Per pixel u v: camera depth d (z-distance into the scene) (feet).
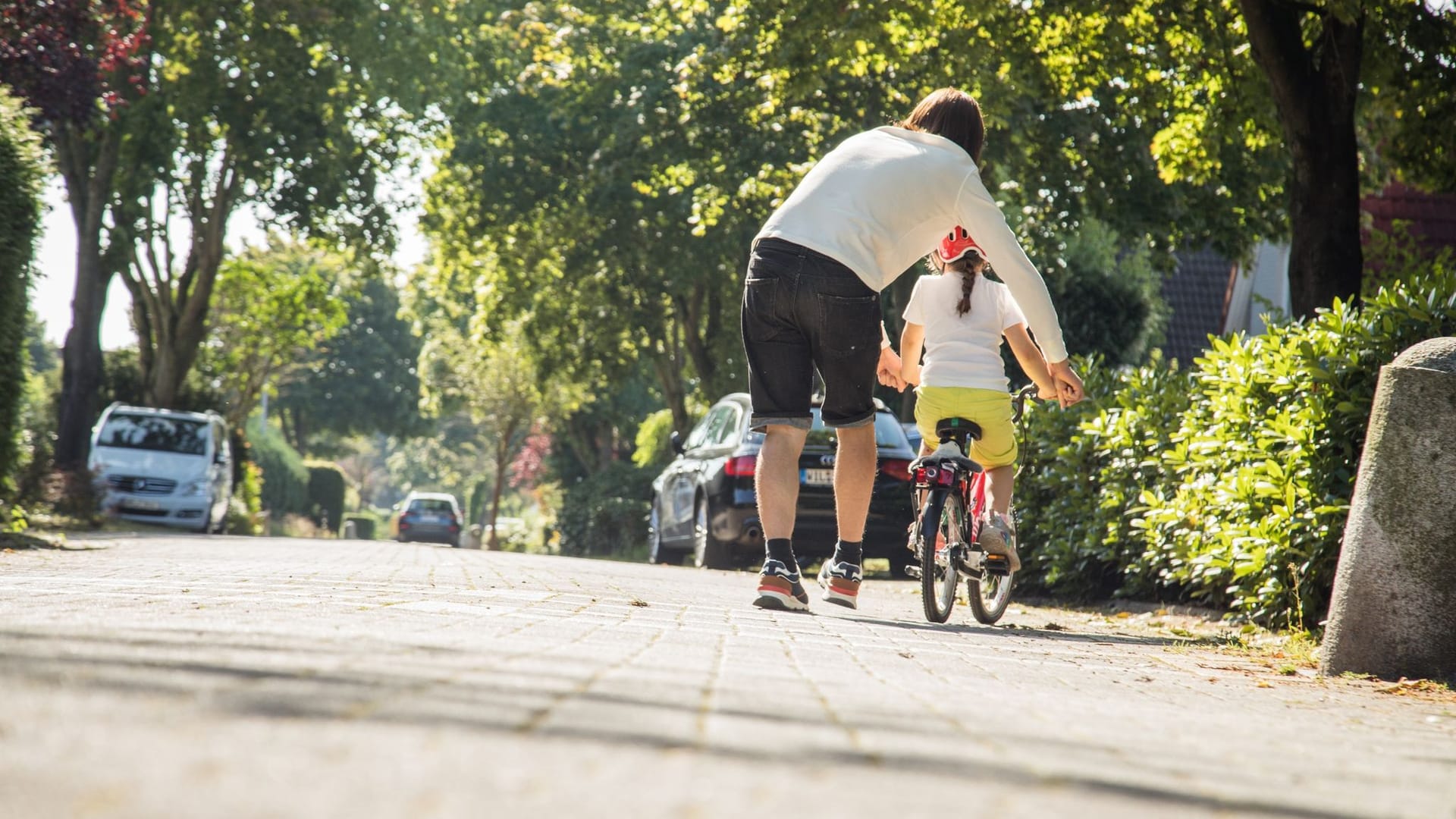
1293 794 10.19
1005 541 30.99
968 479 31.86
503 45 139.85
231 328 199.31
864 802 8.05
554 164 138.00
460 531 242.17
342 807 6.77
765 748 9.82
